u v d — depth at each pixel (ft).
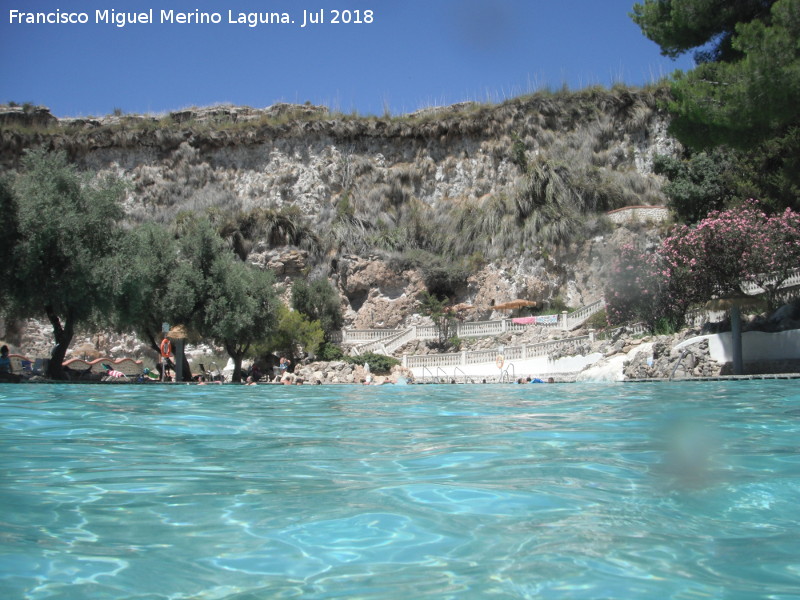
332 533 10.26
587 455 16.89
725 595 7.75
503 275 154.71
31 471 15.20
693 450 17.42
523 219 159.74
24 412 29.09
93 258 73.31
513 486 13.32
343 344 145.59
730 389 44.09
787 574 8.41
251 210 174.29
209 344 116.16
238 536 10.14
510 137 178.50
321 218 178.40
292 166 183.21
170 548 9.59
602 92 176.24
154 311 95.55
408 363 119.03
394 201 179.73
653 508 11.50
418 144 184.65
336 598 7.77
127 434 22.22
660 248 84.58
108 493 12.89
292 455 17.63
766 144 110.42
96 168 184.24
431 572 8.59
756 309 73.15
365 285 159.33
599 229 150.41
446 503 11.98
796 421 24.02
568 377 88.02
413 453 17.81
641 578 8.29
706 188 140.15
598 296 144.87
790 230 73.61
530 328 126.11
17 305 70.28
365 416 29.40
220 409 32.86
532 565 8.79
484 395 46.93
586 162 169.37
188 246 101.76
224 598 7.80
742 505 11.66
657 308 86.33
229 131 185.98
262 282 108.06
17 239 70.23
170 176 184.34
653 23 74.49
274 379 105.09
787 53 55.01
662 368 69.67
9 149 178.81
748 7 67.72
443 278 157.17
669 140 170.30
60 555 9.26
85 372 78.23
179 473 14.99
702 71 63.26
